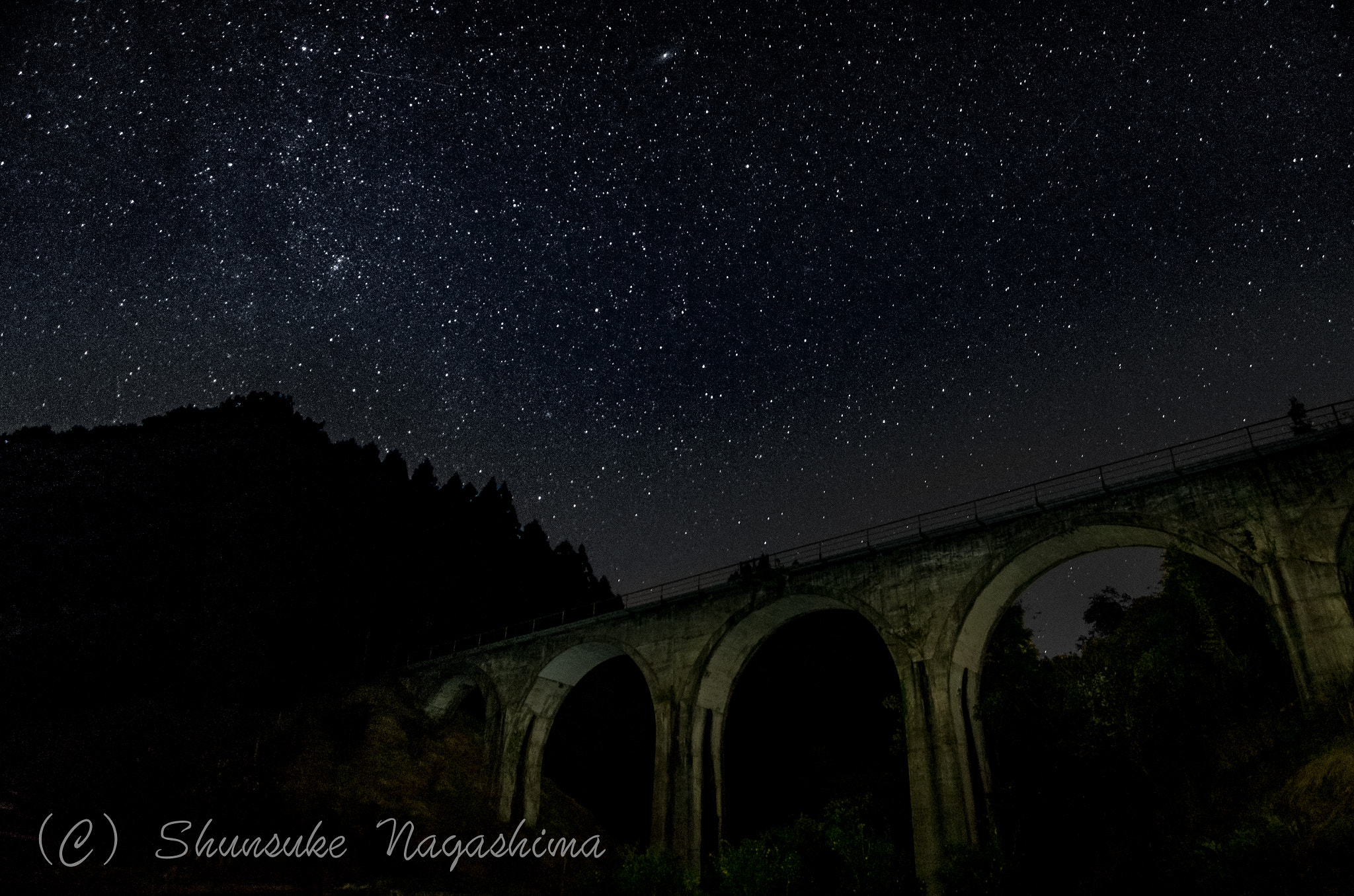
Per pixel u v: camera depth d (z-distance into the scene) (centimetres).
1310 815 1420
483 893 2662
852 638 4338
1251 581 2069
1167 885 1576
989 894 1862
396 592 5162
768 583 2927
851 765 3859
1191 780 2011
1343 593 1933
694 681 2959
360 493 5666
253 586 4669
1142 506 2289
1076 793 2059
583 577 6191
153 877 2273
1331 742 1670
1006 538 2483
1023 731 2275
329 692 3991
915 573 2617
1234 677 2302
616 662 5128
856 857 1903
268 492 5197
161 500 5100
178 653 4288
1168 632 2609
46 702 3816
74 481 5078
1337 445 2066
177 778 2845
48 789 2748
